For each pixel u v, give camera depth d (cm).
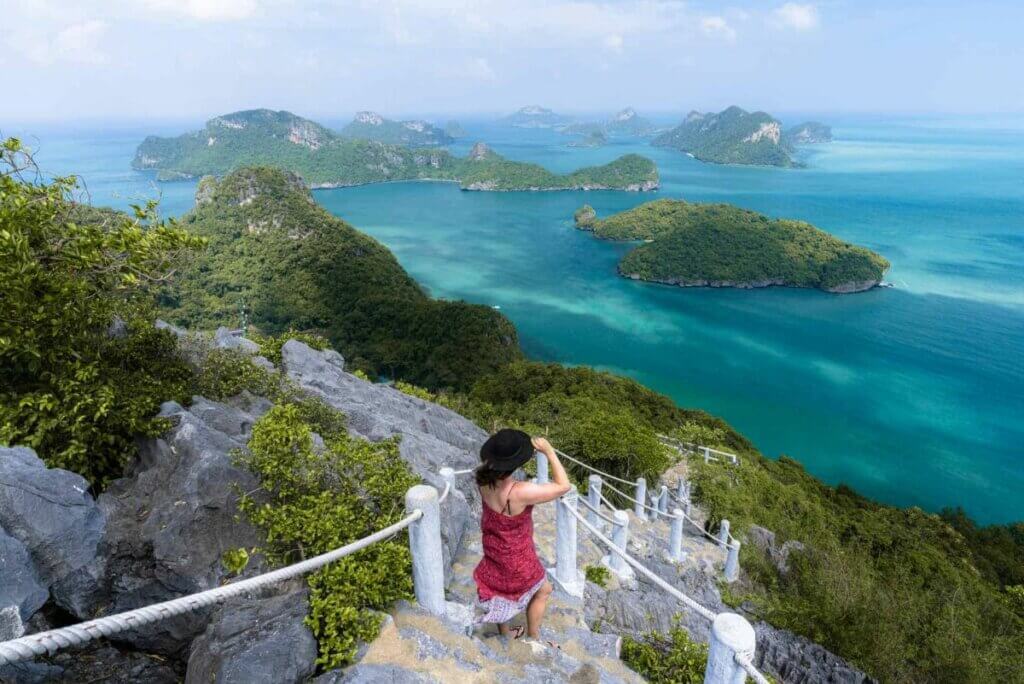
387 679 375
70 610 422
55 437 500
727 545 1467
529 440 388
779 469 4088
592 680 435
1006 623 1794
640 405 4431
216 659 350
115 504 480
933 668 1303
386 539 481
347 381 1257
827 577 1527
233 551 411
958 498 5438
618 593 804
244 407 760
